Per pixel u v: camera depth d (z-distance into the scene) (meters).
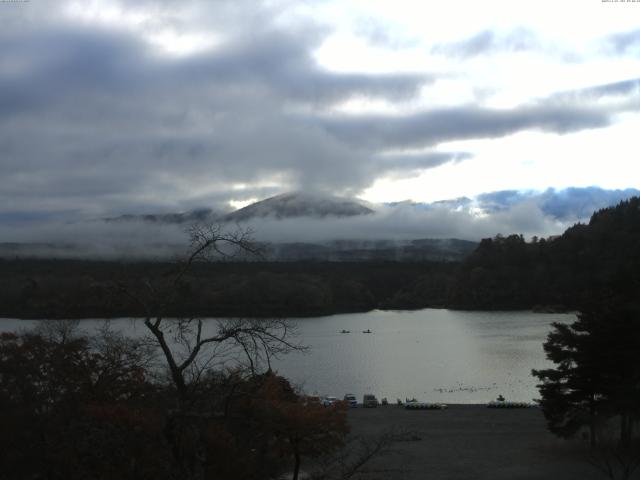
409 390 92.38
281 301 194.75
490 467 42.97
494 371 107.19
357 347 141.50
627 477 36.62
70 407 29.83
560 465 42.31
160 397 27.52
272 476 32.69
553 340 46.47
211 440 25.30
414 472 41.69
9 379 30.41
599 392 44.62
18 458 27.91
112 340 43.53
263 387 27.55
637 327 42.97
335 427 33.19
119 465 26.42
